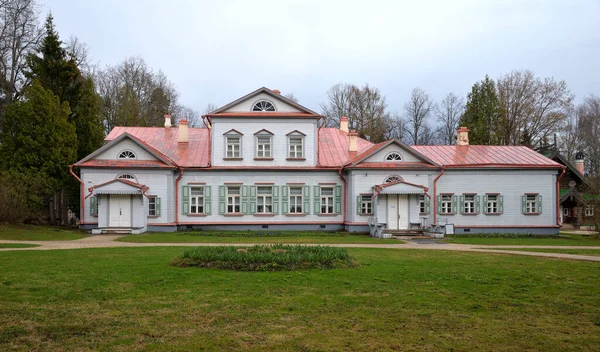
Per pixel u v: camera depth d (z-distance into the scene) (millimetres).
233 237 31156
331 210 38688
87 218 35125
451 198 38719
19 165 34812
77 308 10781
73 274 14672
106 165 35125
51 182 35531
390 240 31188
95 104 43250
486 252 22844
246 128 38312
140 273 14914
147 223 35688
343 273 15438
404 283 14133
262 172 38125
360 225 36938
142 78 64625
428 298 12258
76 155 38500
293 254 16688
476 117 59438
